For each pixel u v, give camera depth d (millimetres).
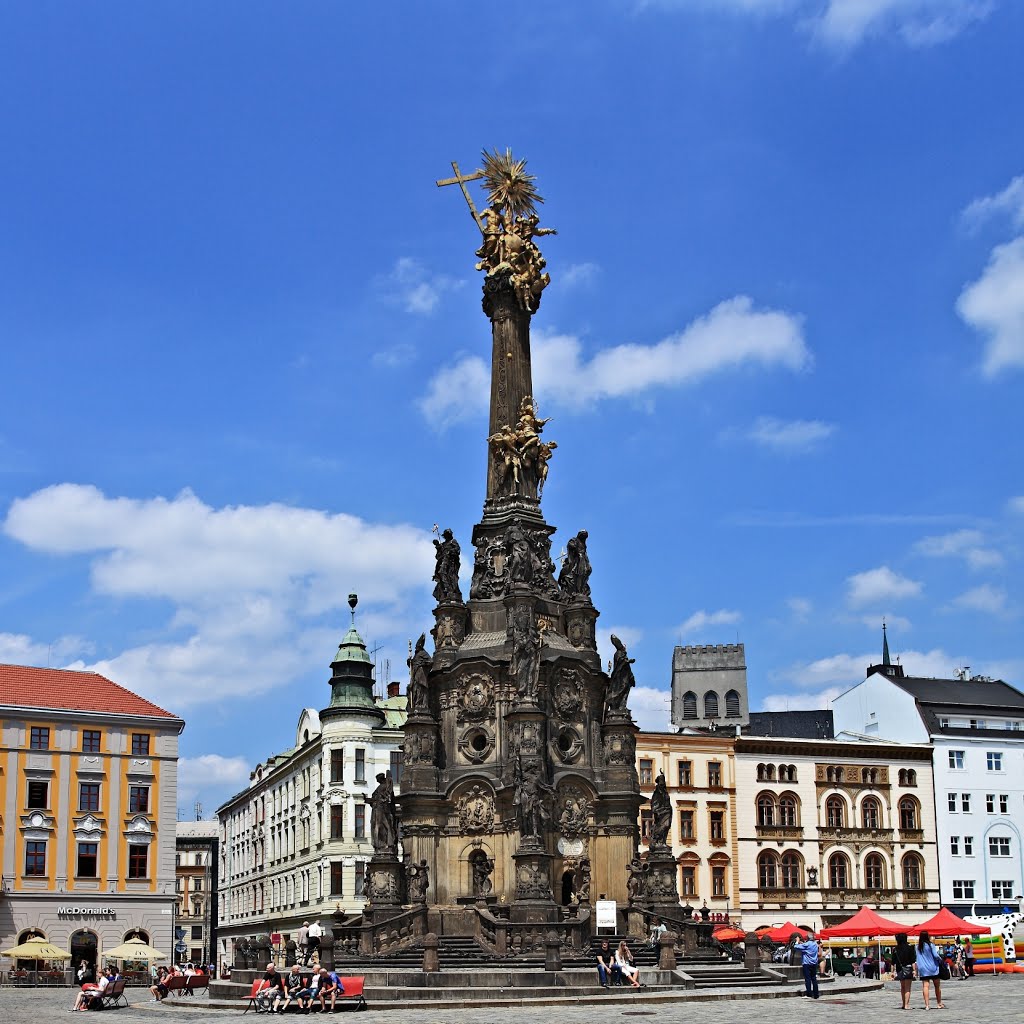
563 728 60188
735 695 133750
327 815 102938
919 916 108188
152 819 96812
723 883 104375
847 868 107625
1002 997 49500
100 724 96438
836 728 126062
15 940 90688
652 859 60469
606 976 48938
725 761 106688
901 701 116938
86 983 55719
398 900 58719
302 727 116375
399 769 104688
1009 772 113438
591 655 62094
